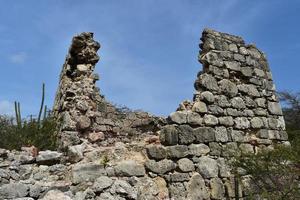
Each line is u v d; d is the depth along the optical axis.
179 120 8.79
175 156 8.47
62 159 7.88
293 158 8.91
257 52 10.92
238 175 8.95
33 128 10.83
